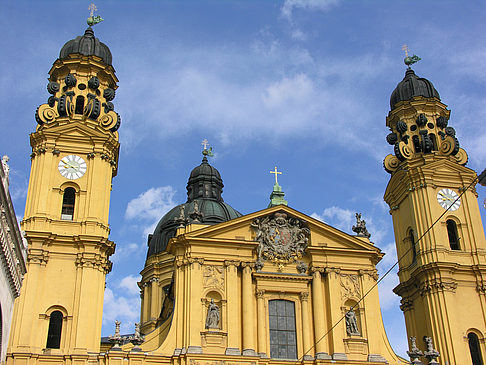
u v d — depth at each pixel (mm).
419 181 57719
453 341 51375
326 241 52812
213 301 48500
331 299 50406
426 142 58812
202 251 50000
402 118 61594
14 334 45656
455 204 57438
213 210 72750
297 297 50875
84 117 54844
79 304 47531
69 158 53094
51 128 53125
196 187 78875
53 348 46500
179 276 49625
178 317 48156
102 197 52375
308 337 49250
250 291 49500
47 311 47500
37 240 48750
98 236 49531
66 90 56406
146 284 70562
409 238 58406
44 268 48438
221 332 47469
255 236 51750
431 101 61375
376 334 50062
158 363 46188
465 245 55969
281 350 49094
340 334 49312
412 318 56469
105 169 53531
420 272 54312
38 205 50406
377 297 51750
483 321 53062
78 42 58969
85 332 46812
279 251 51688
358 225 55000
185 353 46000
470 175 58438
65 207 52000
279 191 71812
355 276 52031
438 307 52844
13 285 35969
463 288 54094
